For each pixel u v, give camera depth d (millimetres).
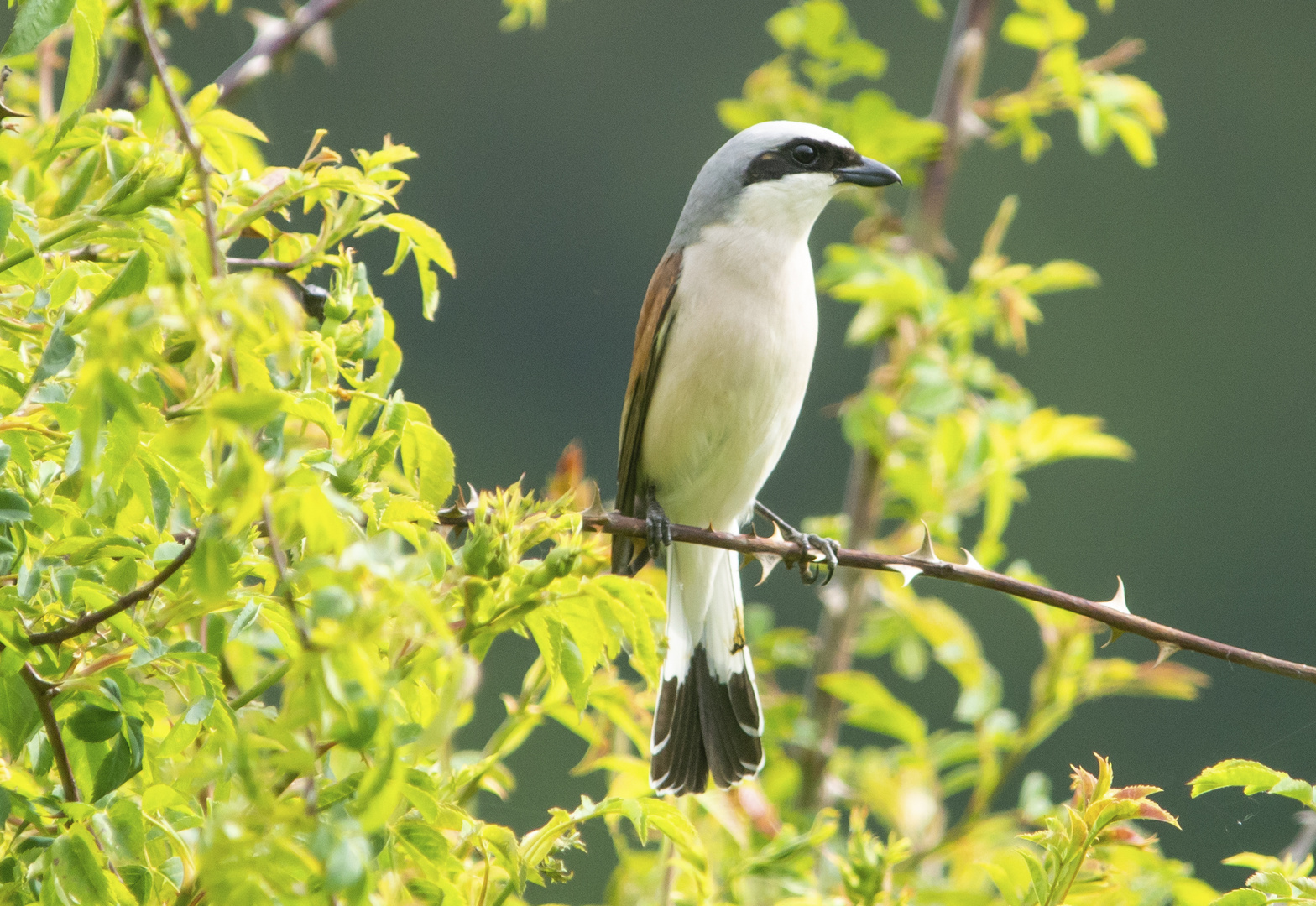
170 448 3324
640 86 28516
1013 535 29734
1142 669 9484
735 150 9867
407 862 5324
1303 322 33062
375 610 3398
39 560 4289
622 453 9977
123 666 4340
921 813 9305
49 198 4863
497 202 27750
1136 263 33156
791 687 15773
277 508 3496
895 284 10656
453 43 27781
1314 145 33750
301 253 5266
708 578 9461
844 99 14633
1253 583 29031
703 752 9117
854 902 6480
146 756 4723
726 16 29703
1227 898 5148
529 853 5340
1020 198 33188
